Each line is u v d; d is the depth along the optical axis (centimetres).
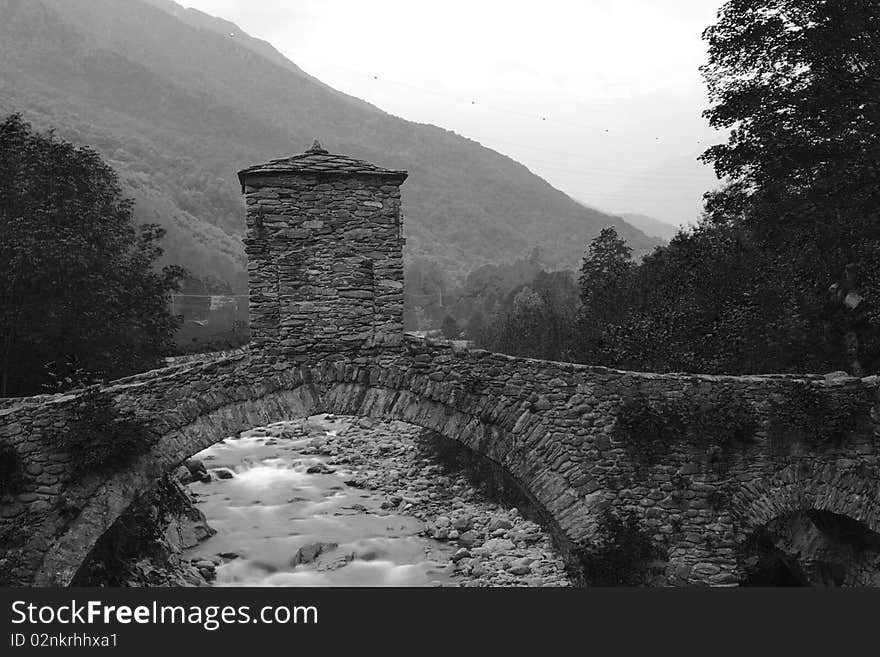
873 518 1797
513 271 15688
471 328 10475
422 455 4331
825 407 1788
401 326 1750
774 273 2936
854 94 2438
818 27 2466
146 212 12175
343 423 5300
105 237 3362
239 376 1703
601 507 1748
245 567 2648
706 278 3166
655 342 3041
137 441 1630
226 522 3145
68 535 1596
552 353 4909
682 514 1756
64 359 2980
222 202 16125
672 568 1739
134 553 2292
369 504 3466
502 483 3550
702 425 1764
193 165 18300
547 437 1759
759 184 2745
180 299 8331
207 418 1683
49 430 1616
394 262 1748
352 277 1738
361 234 1739
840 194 2483
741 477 1778
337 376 1733
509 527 3112
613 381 1784
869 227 2516
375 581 2538
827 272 2755
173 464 1661
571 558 1777
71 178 3234
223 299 8594
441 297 13862
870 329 2572
